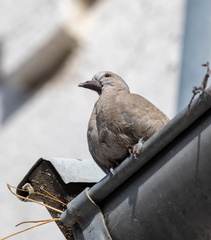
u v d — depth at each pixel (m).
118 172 5.82
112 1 15.41
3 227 14.42
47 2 15.77
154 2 14.17
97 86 9.09
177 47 13.07
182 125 5.48
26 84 16.09
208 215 5.39
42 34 15.45
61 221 6.46
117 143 7.10
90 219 6.06
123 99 7.30
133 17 14.52
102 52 14.72
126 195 5.84
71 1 15.66
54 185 6.97
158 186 5.59
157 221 5.60
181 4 13.51
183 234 5.53
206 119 5.45
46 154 14.53
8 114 16.09
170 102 12.45
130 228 5.76
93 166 7.18
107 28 14.98
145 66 13.47
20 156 15.11
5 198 14.79
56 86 15.38
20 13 16.25
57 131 14.67
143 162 5.71
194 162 5.41
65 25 15.20
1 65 16.09
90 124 7.57
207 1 12.70
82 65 15.06
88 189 6.08
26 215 14.22
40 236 13.75
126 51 14.12
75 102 14.70
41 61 15.62
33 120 15.39
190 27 12.88
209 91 5.36
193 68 12.41
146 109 7.15
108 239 5.88
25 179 7.10
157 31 13.70
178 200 5.48
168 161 5.59
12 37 16.06
